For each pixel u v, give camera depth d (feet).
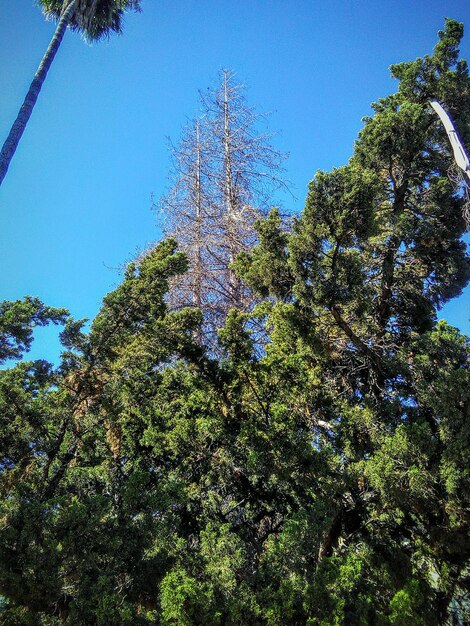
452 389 34.04
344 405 39.45
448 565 35.37
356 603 26.48
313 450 34.30
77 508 25.96
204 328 54.34
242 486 40.70
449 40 45.24
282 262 38.70
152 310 35.96
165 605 24.12
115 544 25.79
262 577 27.53
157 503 28.35
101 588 24.41
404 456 33.24
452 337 38.27
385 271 45.62
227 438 37.29
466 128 45.29
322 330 40.40
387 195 46.65
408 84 47.32
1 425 33.06
